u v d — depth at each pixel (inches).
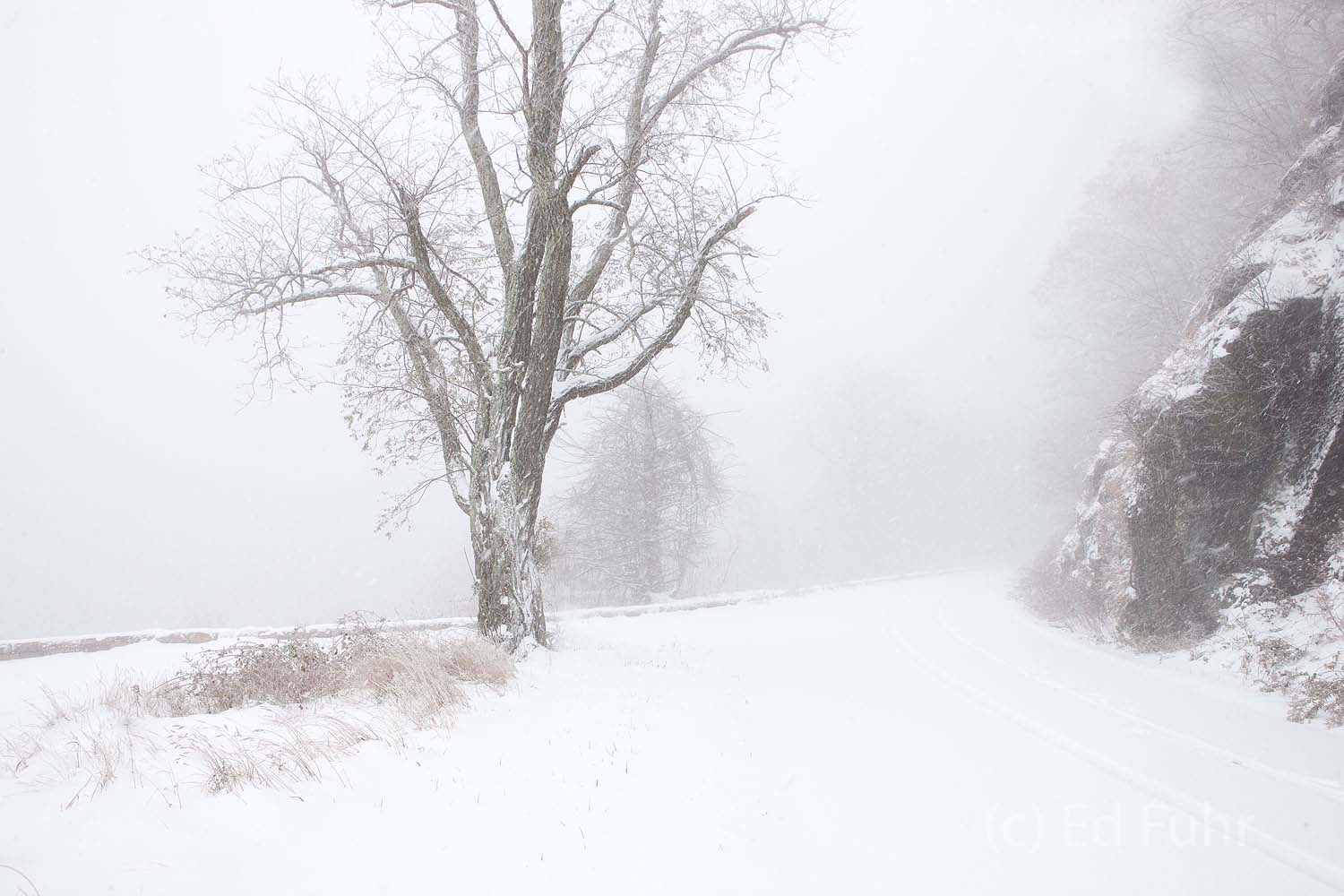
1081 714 303.0
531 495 416.5
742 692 340.2
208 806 162.4
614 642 501.0
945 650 494.3
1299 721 285.4
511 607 395.2
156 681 326.6
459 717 245.6
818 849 171.3
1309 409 407.8
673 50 466.6
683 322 446.9
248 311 425.4
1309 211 461.4
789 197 426.3
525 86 372.5
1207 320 518.0
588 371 485.4
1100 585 593.3
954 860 165.9
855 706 318.7
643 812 184.7
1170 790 208.1
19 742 205.6
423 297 443.8
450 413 423.8
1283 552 400.5
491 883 144.5
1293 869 158.2
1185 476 453.4
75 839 142.9
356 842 153.4
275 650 312.7
